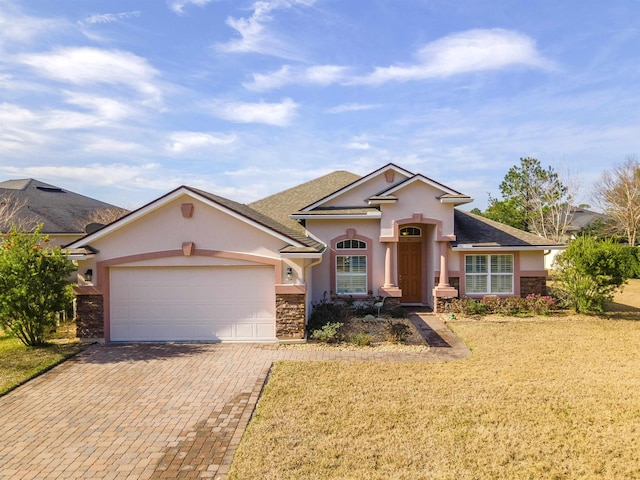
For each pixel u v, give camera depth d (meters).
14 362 11.60
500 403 8.77
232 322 13.86
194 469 6.62
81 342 13.73
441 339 14.05
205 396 9.43
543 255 18.64
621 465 6.52
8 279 12.62
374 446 7.11
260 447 7.10
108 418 8.41
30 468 6.69
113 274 13.92
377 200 17.86
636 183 42.53
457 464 6.58
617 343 13.31
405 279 20.19
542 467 6.48
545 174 43.06
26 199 26.25
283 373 10.67
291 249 13.40
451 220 18.03
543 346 13.02
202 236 13.73
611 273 16.84
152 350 12.92
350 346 13.23
